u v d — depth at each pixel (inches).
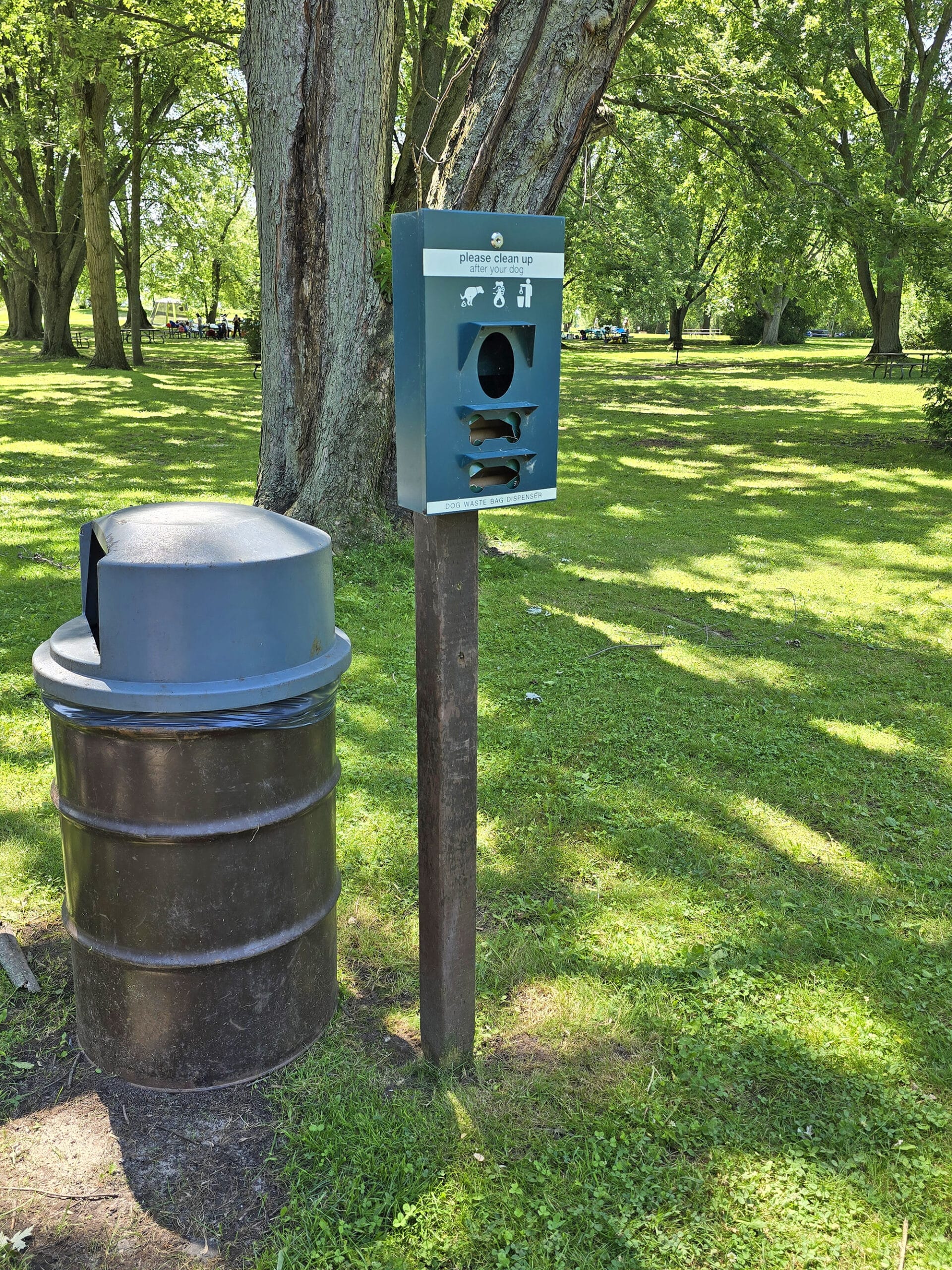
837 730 220.1
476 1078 112.9
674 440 728.3
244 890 103.3
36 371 1200.2
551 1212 95.7
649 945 139.8
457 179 244.4
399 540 337.7
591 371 1494.8
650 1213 96.4
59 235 1395.2
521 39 233.8
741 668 257.6
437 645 99.3
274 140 300.4
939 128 1238.9
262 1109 107.3
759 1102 111.3
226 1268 89.6
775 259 803.4
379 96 298.4
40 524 381.4
